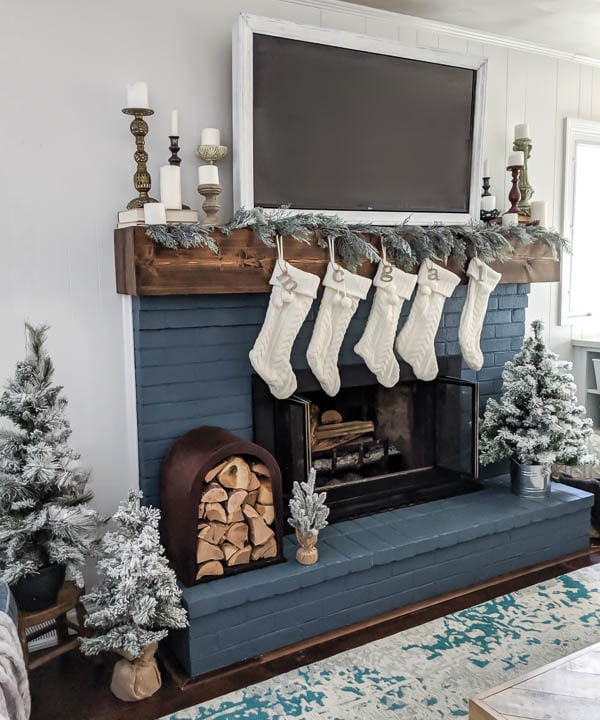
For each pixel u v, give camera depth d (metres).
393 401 3.00
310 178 2.52
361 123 2.60
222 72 2.49
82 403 2.35
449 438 2.88
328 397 2.89
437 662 2.12
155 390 2.31
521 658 2.13
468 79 2.83
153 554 1.94
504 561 2.71
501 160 3.27
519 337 3.23
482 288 2.84
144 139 2.36
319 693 1.98
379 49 2.58
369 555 2.32
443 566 2.54
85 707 1.95
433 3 2.76
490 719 1.37
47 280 2.25
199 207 2.49
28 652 2.16
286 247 2.37
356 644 2.23
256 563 2.23
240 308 2.44
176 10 2.38
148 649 1.99
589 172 3.70
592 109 3.57
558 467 3.21
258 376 2.51
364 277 2.55
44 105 2.20
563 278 3.61
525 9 2.83
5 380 2.21
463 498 2.88
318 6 2.69
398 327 2.84
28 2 2.14
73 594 2.10
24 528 1.91
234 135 2.38
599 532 3.04
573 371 3.73
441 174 2.83
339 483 2.81
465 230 2.76
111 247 2.34
